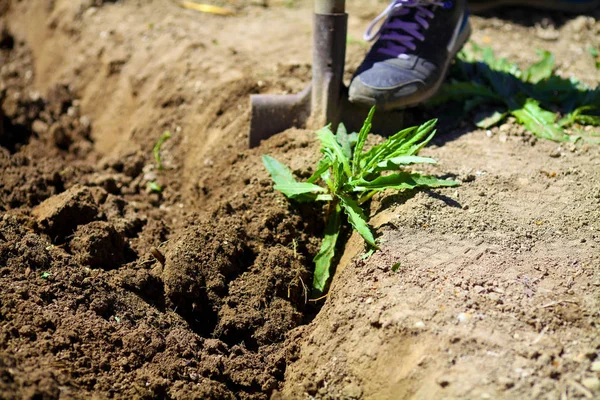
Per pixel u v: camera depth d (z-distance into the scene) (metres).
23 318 1.20
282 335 1.28
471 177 1.35
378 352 1.18
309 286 1.33
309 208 1.37
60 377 1.16
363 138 1.32
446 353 1.14
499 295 1.20
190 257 1.31
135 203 1.49
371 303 1.22
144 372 1.21
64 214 1.37
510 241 1.27
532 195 1.33
